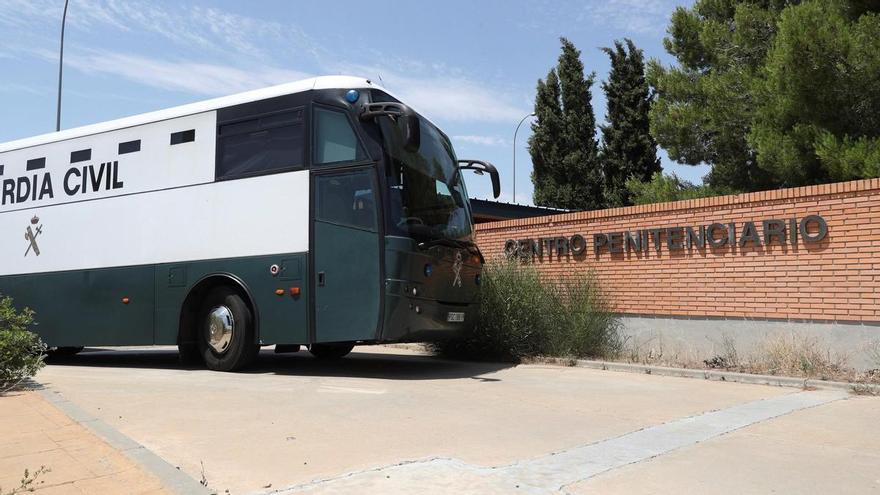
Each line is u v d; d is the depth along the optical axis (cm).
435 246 1032
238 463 534
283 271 1039
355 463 536
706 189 1564
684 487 488
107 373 1098
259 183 1077
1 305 911
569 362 1167
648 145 2716
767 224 1111
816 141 1235
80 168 1274
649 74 1741
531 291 1273
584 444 607
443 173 1114
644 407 781
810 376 959
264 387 911
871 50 1176
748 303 1134
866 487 493
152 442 598
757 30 1512
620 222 1317
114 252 1209
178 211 1150
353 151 1005
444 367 1161
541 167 3014
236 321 1083
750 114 1473
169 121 1183
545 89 2992
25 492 443
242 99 1117
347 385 934
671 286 1235
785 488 489
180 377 1020
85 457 527
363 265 980
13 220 1348
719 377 995
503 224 1511
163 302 1146
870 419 720
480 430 657
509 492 465
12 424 633
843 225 1032
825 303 1046
